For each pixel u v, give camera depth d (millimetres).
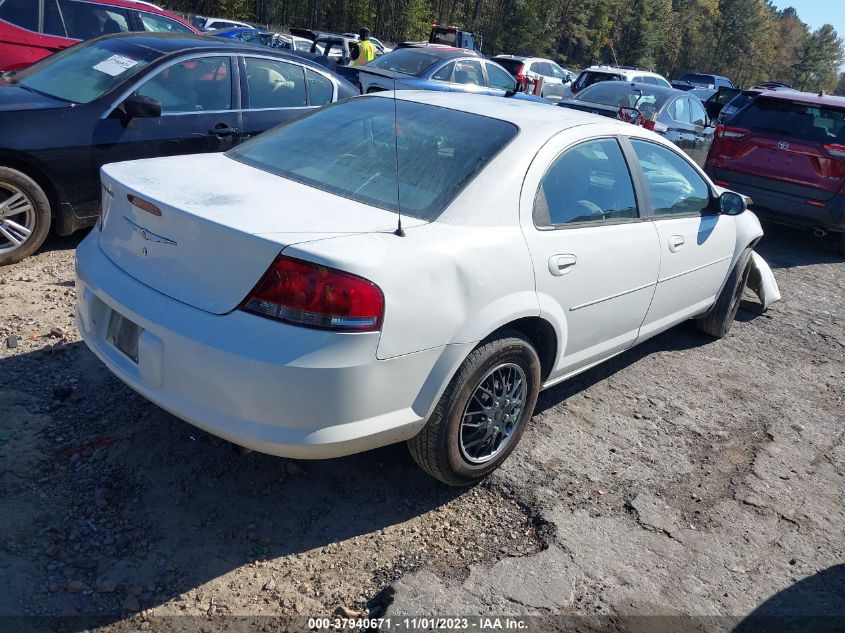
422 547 2887
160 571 2604
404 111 3619
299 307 2408
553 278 3223
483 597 2650
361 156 3250
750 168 8484
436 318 2691
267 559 2729
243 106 5945
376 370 2535
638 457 3736
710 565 3002
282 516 2953
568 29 75062
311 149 3379
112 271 2861
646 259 3928
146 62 5473
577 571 2850
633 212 3924
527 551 2934
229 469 3154
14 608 2357
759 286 6113
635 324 4129
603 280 3586
